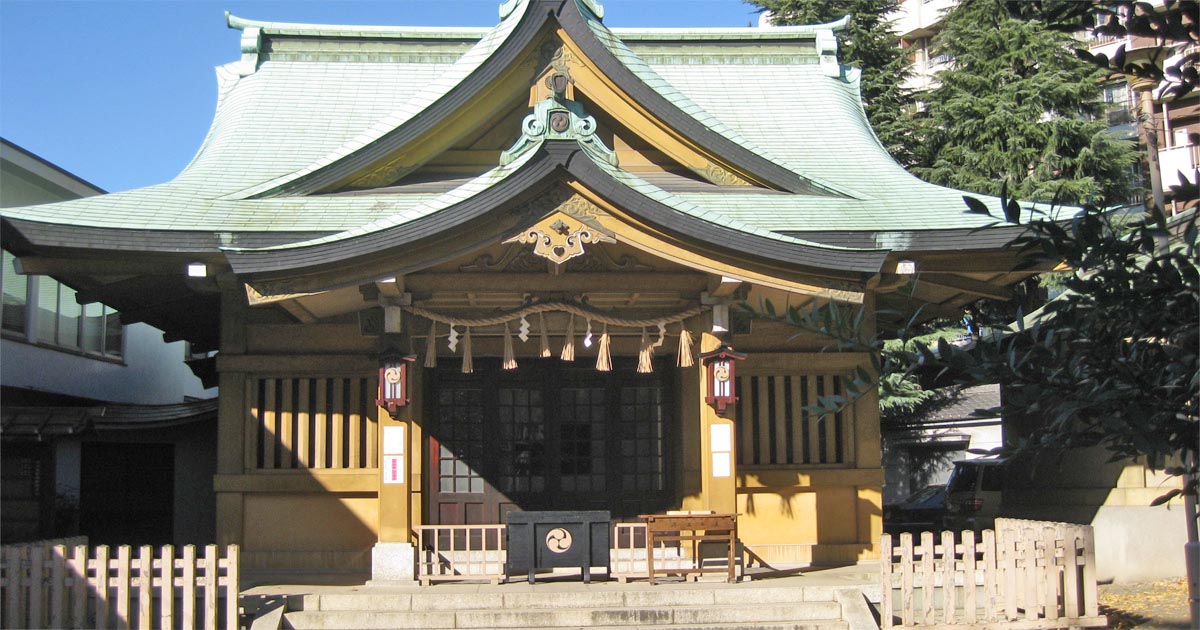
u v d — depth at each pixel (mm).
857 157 15328
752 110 16328
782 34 17484
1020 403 4492
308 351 13695
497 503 14133
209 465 17625
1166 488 14336
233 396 13555
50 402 18516
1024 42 26016
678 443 14289
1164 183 24578
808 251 11547
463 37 16969
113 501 17312
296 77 16344
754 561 13617
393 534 12219
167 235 12078
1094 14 4801
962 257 13023
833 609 10727
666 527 11586
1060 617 10570
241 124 15266
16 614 9695
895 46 30938
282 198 13234
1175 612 11703
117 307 15617
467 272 12148
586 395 14461
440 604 10789
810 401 14102
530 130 11414
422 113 13055
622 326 12625
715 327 12375
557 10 12836
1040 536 10602
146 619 9656
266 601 10656
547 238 11281
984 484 19828
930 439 27109
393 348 12211
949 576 10367
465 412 14297
